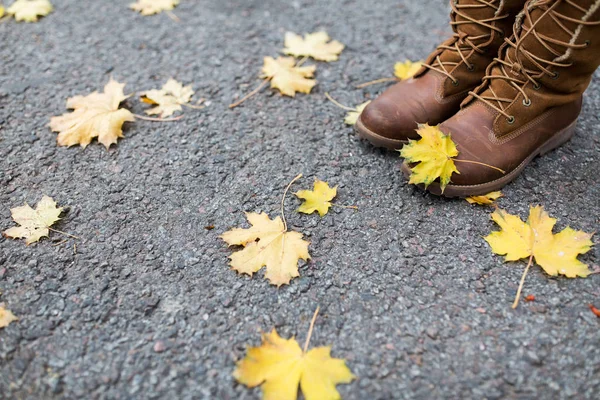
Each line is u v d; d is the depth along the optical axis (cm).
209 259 118
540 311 111
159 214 124
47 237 120
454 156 121
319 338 109
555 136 128
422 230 121
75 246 119
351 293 113
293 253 117
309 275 116
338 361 105
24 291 114
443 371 106
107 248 119
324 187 125
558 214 122
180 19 163
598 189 126
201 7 167
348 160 132
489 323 110
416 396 104
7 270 116
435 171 120
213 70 150
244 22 162
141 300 113
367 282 115
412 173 121
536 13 114
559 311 111
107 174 130
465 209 123
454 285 114
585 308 111
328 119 140
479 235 120
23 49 154
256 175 130
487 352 107
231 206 125
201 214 124
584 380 104
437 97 129
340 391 104
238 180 129
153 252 119
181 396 104
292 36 157
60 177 129
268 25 162
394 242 119
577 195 125
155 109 141
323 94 145
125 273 116
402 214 123
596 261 116
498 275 115
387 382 105
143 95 142
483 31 125
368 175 129
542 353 107
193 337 109
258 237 119
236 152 133
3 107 141
